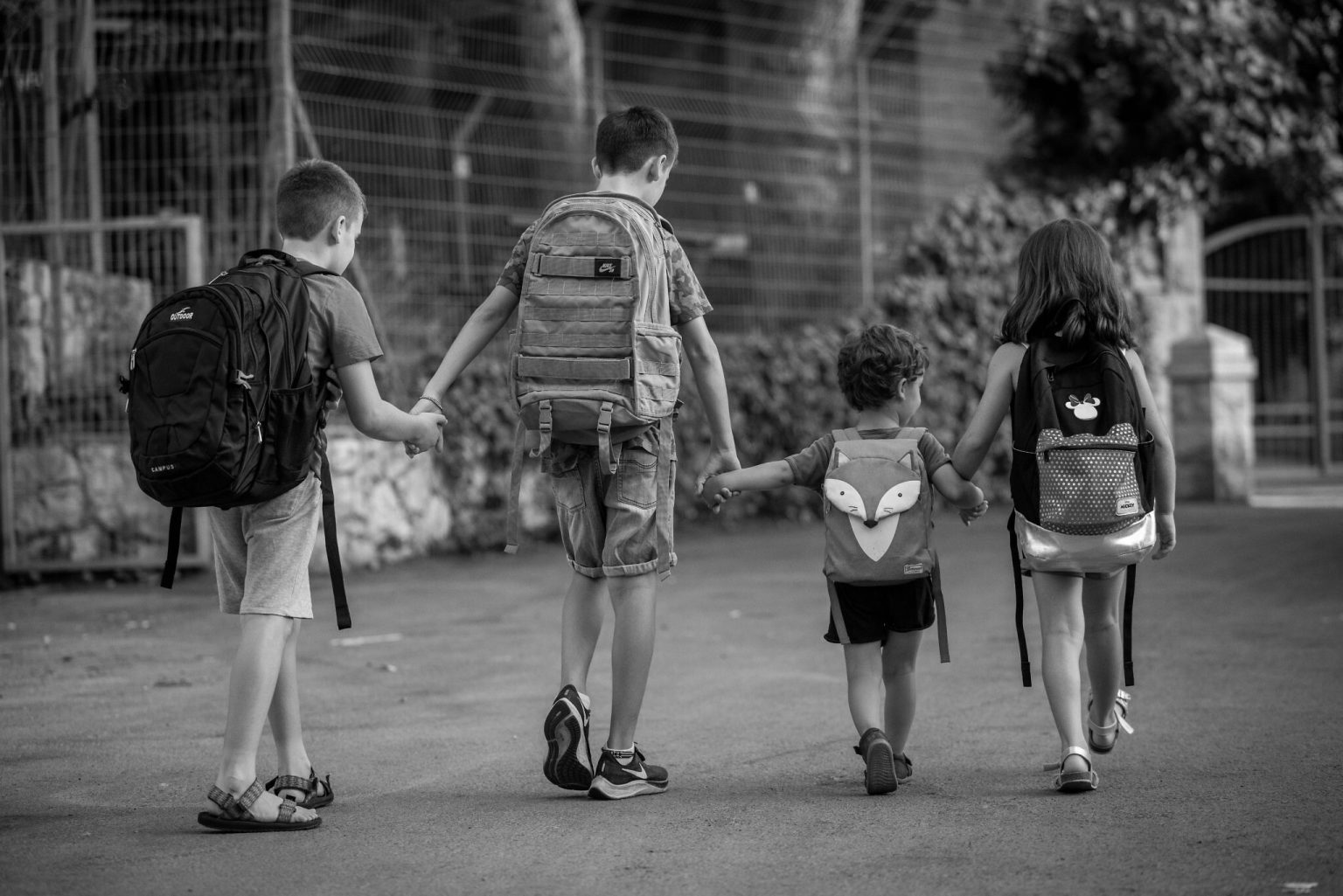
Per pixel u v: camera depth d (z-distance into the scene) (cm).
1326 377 5772
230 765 1264
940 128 5019
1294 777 1427
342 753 1614
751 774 1497
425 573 3366
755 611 2755
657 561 1412
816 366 4494
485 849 1218
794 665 2183
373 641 2433
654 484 1406
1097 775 1449
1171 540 1473
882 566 1388
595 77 4503
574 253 1383
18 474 3216
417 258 3678
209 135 3441
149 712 1856
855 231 4722
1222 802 1337
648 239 1391
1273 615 2534
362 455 3447
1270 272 5794
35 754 1619
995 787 1418
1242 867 1130
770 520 4428
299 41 3612
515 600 2925
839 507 1402
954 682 2017
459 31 4238
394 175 3666
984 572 3266
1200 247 5641
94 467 3234
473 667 2181
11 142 3366
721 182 4503
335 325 1302
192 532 3272
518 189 3959
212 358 1206
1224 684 1939
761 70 4669
